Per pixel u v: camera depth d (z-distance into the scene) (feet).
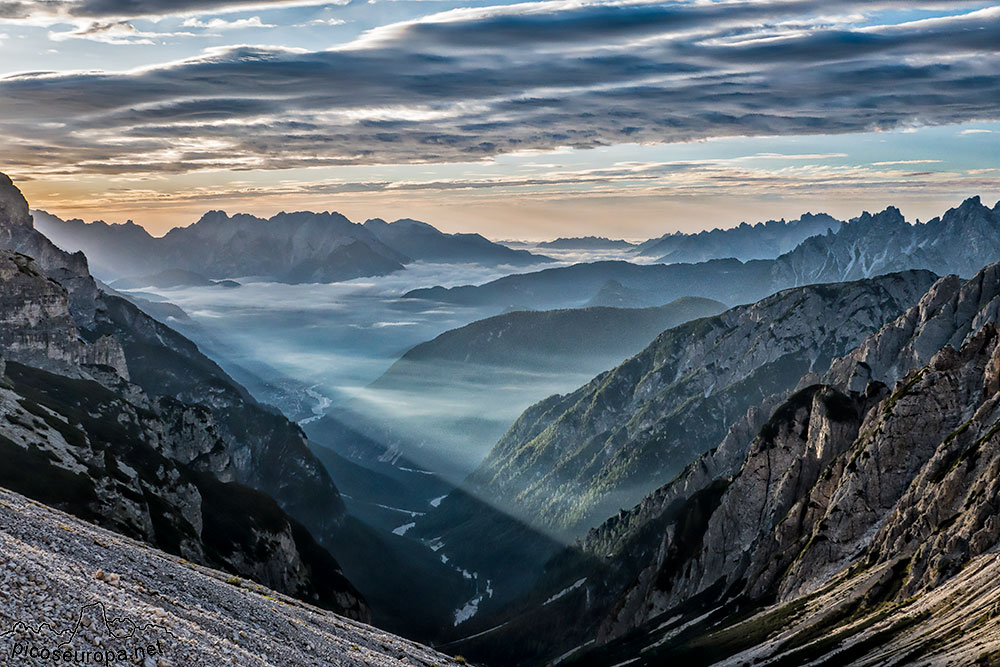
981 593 464.24
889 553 612.29
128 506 561.02
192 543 623.77
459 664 355.56
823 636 559.38
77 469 548.72
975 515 531.09
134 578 231.71
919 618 488.02
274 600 317.83
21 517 242.78
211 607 239.30
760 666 561.84
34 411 595.88
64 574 183.83
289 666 211.61
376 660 263.70
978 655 387.96
